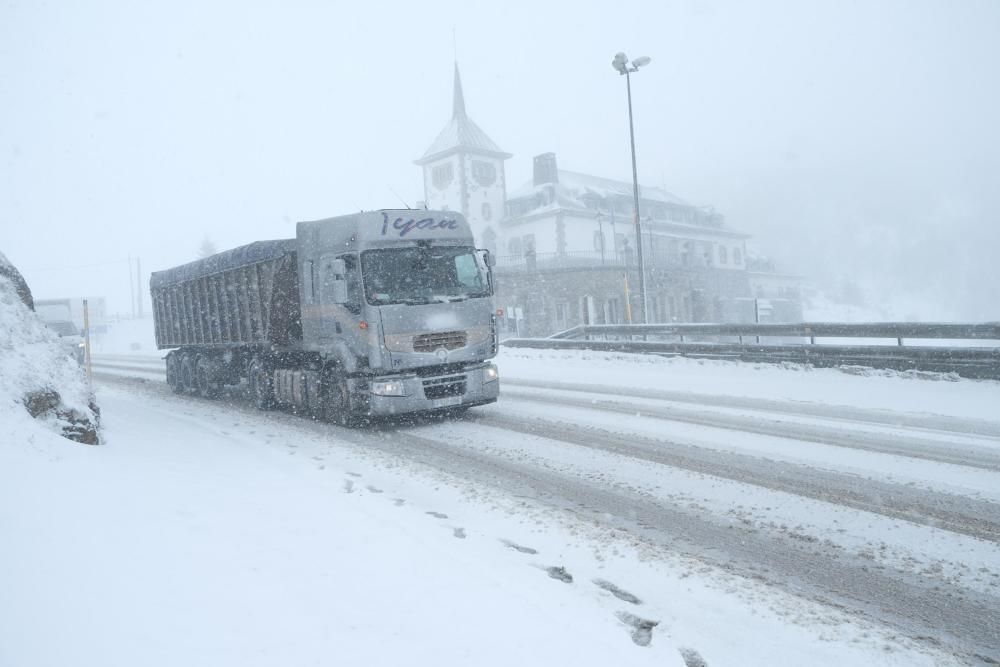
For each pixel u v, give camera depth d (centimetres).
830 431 845
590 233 5859
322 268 1087
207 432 1013
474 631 333
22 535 410
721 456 742
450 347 1034
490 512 580
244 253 1312
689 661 332
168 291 1773
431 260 1049
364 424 1087
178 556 418
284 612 348
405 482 694
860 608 387
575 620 351
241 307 1362
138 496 540
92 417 760
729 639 353
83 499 498
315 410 1130
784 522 531
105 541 426
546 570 444
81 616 325
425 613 352
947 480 618
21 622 313
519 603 369
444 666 298
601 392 1299
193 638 314
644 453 773
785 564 452
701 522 539
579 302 4816
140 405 1452
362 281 994
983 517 523
